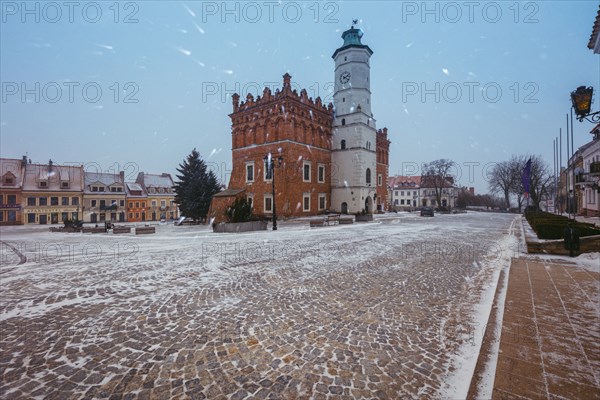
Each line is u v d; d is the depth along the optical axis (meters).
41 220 52.94
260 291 6.28
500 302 5.27
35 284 6.88
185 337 4.15
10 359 3.56
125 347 3.87
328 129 42.16
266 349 3.81
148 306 5.40
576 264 8.53
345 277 7.39
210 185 39.47
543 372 3.06
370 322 4.64
